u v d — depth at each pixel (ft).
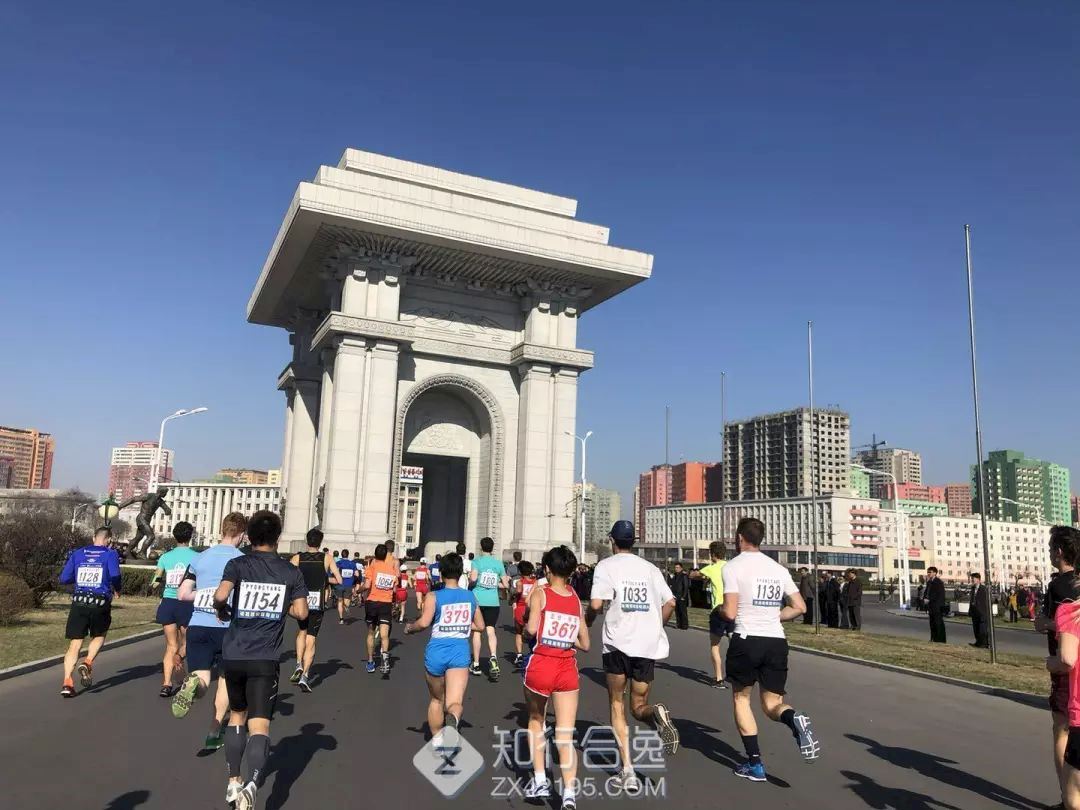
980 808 23.02
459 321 145.48
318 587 41.34
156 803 21.80
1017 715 37.58
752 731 25.44
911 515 463.83
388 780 24.52
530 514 139.13
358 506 125.49
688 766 27.04
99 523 294.87
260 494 454.40
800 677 49.08
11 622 63.72
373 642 47.21
